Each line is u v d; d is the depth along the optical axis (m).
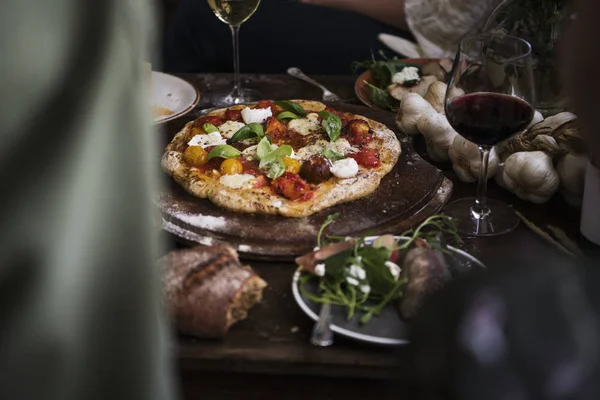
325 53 2.49
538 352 0.39
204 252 1.03
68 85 0.41
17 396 0.39
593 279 0.41
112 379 0.44
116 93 0.43
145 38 0.45
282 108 1.57
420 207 1.26
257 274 1.09
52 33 0.41
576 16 0.47
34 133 0.40
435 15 2.17
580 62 0.47
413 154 1.42
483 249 1.16
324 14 2.57
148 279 0.45
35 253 0.39
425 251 1.00
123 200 0.43
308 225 1.19
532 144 1.28
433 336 0.41
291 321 1.00
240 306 0.99
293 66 2.52
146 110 0.45
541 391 0.38
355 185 1.28
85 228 0.41
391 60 1.80
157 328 0.46
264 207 1.22
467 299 0.41
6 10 0.39
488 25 1.52
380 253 0.99
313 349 0.95
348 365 0.93
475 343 0.39
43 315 0.39
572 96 0.48
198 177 1.31
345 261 0.99
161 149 1.44
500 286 0.41
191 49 2.61
